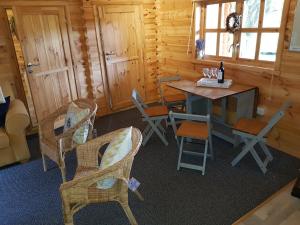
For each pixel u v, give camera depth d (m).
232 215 2.00
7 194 2.39
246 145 2.58
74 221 2.02
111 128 3.79
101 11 3.88
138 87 4.69
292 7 2.46
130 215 1.79
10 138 2.75
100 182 1.73
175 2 3.93
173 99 3.51
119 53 4.25
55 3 3.52
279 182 2.36
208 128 2.44
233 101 3.19
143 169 2.67
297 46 2.48
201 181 2.44
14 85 3.44
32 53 3.42
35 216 2.11
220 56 3.49
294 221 1.91
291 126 2.72
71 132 2.25
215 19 3.48
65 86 3.87
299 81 2.55
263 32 2.87
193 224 1.94
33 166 2.86
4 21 3.21
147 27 4.46
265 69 2.83
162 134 3.29
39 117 3.65
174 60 4.32
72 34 3.78
